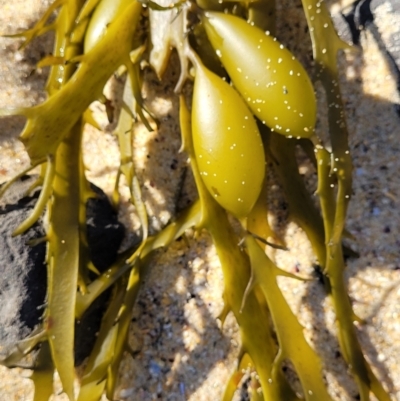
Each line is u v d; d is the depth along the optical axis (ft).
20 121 0.86
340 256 0.70
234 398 0.76
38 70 0.87
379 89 0.78
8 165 0.85
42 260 0.75
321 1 0.68
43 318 0.73
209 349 0.77
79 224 0.72
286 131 0.65
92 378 0.73
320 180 0.68
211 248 0.79
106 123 0.84
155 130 0.81
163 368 0.78
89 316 0.77
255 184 0.64
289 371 0.76
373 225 0.76
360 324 0.74
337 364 0.74
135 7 0.71
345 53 0.79
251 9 0.73
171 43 0.73
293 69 0.64
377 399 0.73
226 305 0.71
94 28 0.73
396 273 0.75
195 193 0.81
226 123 0.63
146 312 0.80
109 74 0.70
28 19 0.86
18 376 0.78
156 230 0.80
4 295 0.74
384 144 0.77
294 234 0.78
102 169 0.83
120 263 0.77
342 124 0.68
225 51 0.65
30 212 0.76
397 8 0.77
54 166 0.67
